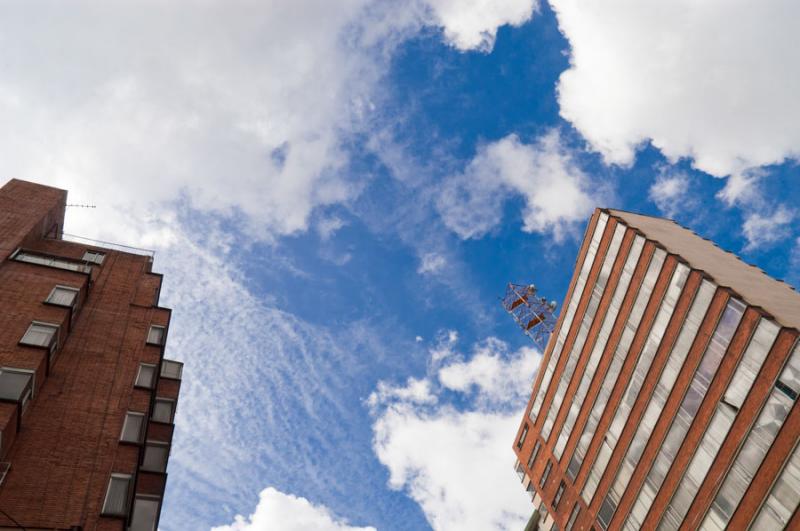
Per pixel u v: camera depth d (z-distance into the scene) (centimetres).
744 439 2862
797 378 2678
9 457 2169
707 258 3947
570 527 4175
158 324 3272
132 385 2764
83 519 2116
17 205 3369
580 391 4488
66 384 2583
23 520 2017
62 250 3525
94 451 2359
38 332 2583
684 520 3098
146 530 2542
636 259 4144
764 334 2925
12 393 2245
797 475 2539
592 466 4091
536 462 4931
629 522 3541
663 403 3525
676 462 3284
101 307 3158
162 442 2995
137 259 3731
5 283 2750
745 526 2711
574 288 4903
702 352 3312
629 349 3984
